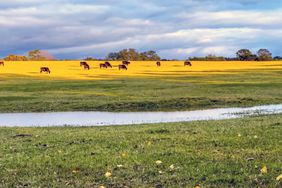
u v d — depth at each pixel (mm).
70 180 10602
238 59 188500
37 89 56688
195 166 11438
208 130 18234
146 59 187375
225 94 47000
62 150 14289
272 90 51062
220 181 10000
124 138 16516
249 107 36906
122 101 40719
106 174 10805
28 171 11531
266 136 15695
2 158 13164
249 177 10133
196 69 105062
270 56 185125
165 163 11875
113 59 185750
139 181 10305
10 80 71875
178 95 46500
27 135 19062
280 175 9891
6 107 39219
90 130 20750
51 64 126312
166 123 24047
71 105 39375
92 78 75625
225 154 12719
